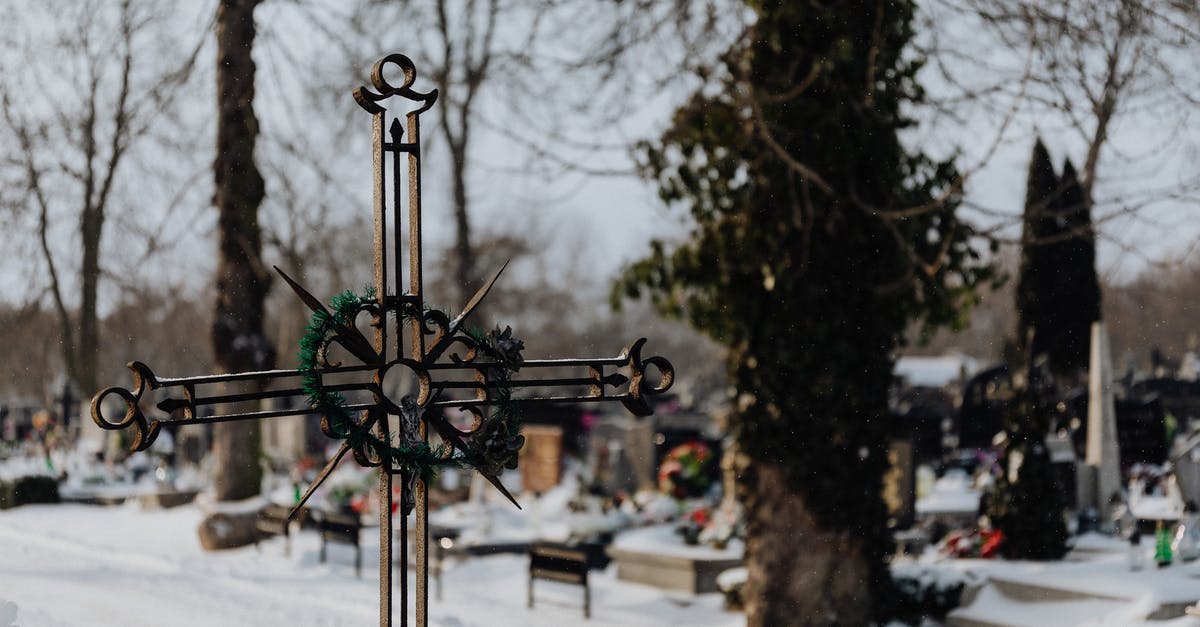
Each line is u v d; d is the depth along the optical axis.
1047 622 11.82
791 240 11.61
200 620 11.42
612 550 15.96
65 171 29.83
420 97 4.68
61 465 31.48
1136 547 12.68
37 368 47.41
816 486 11.51
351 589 14.30
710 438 28.39
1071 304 18.80
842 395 11.56
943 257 11.05
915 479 17.34
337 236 36.16
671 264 12.30
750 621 11.77
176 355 52.91
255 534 18.52
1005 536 14.16
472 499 23.23
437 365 4.66
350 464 23.44
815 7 11.31
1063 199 18.59
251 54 18.14
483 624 12.65
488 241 41.44
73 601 12.11
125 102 27.19
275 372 4.29
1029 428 14.35
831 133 11.42
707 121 11.87
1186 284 47.66
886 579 11.95
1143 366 56.91
